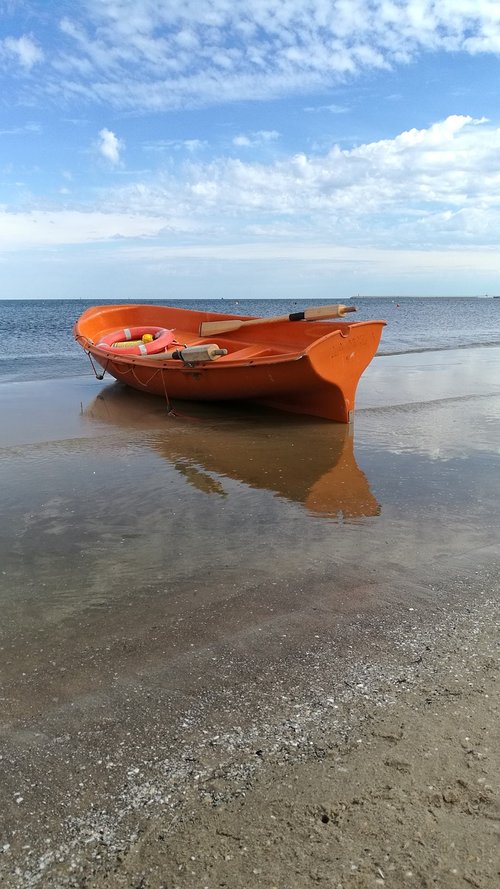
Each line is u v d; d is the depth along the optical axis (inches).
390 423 356.8
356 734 90.9
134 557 169.0
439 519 196.4
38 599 143.6
